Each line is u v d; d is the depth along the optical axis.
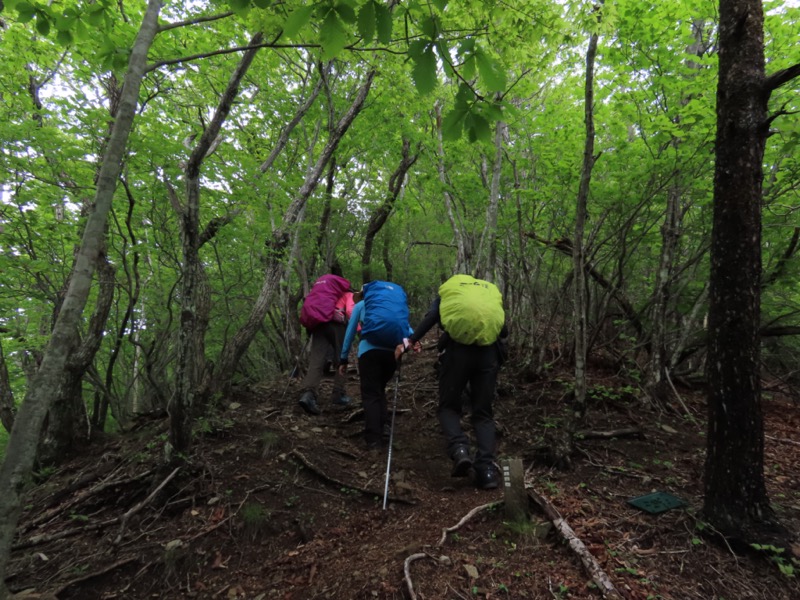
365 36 1.54
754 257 2.14
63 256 4.61
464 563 2.15
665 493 2.68
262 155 6.56
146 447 3.63
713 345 2.25
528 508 2.46
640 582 1.96
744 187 2.13
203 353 4.27
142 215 4.52
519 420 4.17
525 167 5.27
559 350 5.32
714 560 2.10
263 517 2.76
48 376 1.43
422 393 5.09
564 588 1.94
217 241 4.80
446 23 2.43
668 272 4.39
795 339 5.98
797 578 1.97
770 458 3.49
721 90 2.21
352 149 7.16
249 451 3.48
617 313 5.12
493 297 3.23
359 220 8.82
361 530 2.70
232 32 4.83
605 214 4.46
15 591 2.34
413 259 10.88
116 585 2.38
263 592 2.25
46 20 2.21
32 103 4.43
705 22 4.48
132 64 1.68
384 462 3.55
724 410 2.20
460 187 6.00
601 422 4.01
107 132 3.73
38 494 3.38
